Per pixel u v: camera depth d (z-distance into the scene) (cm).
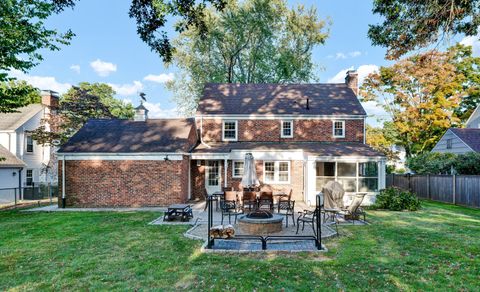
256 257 787
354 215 1277
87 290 597
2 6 1341
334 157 1823
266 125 2233
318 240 864
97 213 1524
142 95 2145
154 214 1480
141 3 961
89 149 1783
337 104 2334
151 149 1781
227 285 611
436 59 2978
